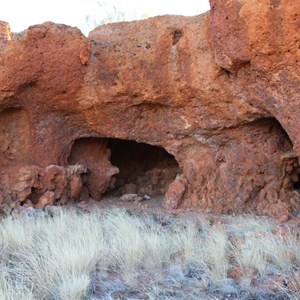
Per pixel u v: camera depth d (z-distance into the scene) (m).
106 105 8.01
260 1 5.48
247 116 7.06
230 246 5.60
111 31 7.94
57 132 8.38
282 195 7.76
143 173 10.35
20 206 7.82
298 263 4.91
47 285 4.53
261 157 7.74
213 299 4.24
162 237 5.87
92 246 5.39
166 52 7.30
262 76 6.12
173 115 8.00
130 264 5.09
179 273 4.82
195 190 8.19
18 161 8.29
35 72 7.50
